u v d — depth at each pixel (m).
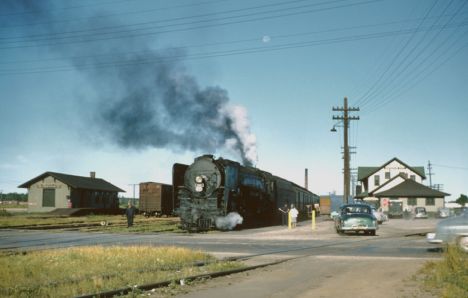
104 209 65.44
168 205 61.78
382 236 27.53
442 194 73.06
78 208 62.75
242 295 9.65
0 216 55.84
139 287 10.27
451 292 9.33
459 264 12.45
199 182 30.17
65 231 30.84
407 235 27.97
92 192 71.12
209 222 29.98
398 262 14.88
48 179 65.88
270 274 12.58
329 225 38.66
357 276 11.91
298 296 9.39
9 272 11.98
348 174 43.38
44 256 15.05
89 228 33.88
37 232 29.91
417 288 10.16
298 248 20.11
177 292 10.12
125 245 20.78
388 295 9.40
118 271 12.34
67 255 15.14
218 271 12.67
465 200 102.25
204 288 10.62
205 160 30.75
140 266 13.27
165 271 12.66
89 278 11.19
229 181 31.06
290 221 34.19
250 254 17.66
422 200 73.69
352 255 17.27
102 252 15.88
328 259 15.95
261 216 37.91
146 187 60.66
